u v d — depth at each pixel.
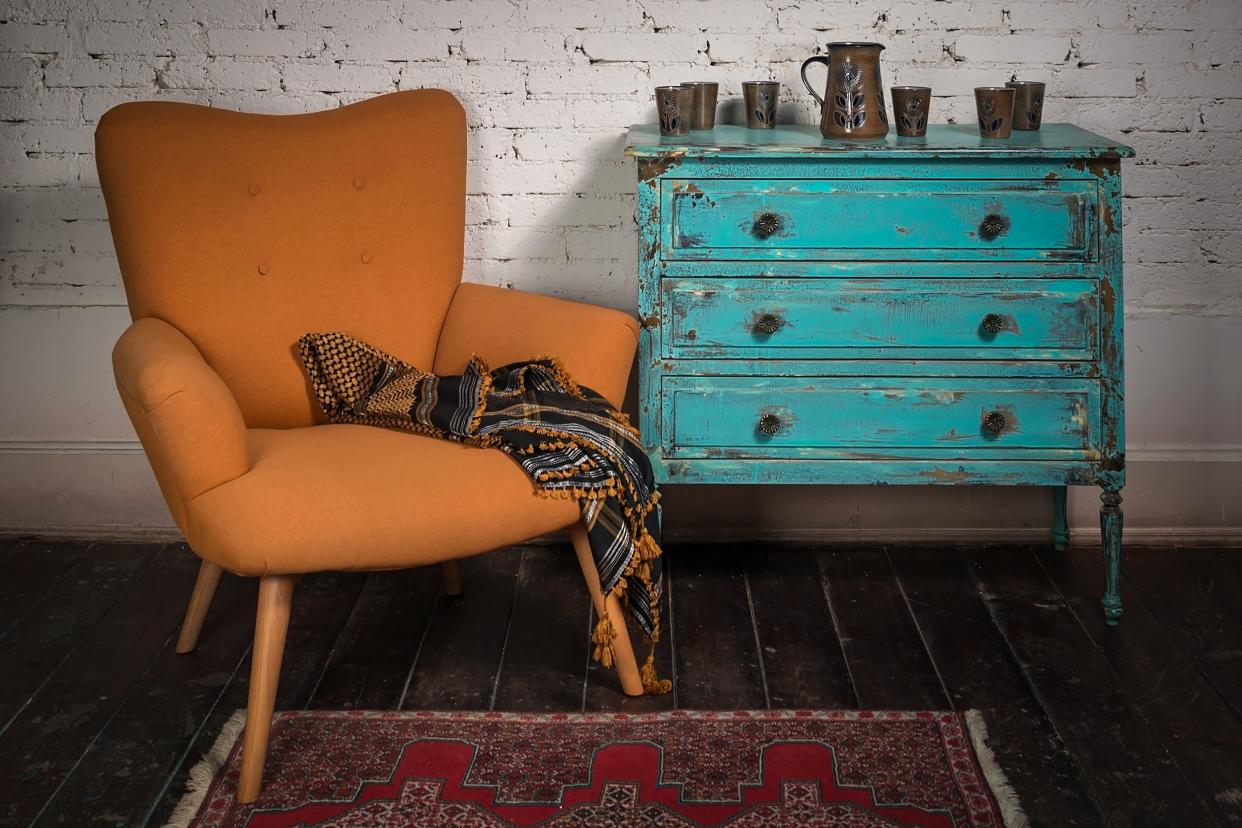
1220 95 2.55
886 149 2.18
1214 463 2.70
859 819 1.79
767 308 2.27
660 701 2.12
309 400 2.29
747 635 2.34
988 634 2.34
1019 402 2.30
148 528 2.79
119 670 2.23
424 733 2.02
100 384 2.73
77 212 2.65
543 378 2.14
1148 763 1.93
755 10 2.55
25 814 1.82
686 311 2.28
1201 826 1.78
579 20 2.56
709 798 1.84
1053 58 2.55
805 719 2.05
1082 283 2.24
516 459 1.97
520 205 2.65
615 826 1.78
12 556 2.69
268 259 2.29
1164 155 2.59
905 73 2.57
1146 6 2.52
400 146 2.36
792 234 2.24
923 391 2.30
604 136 2.62
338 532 1.82
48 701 2.12
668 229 2.25
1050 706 2.09
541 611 2.44
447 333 2.39
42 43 2.57
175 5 2.55
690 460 2.35
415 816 1.81
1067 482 2.32
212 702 2.12
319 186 2.33
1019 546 2.72
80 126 2.61
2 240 2.66
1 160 2.62
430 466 1.93
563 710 2.09
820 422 2.32
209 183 2.27
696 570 2.62
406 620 2.41
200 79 2.59
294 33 2.57
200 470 1.82
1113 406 2.29
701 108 2.43
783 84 2.59
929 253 2.24
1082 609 2.43
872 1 2.54
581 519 2.02
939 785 1.87
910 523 2.74
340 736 2.01
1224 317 2.64
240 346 2.26
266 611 1.85
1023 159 2.20
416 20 2.56
